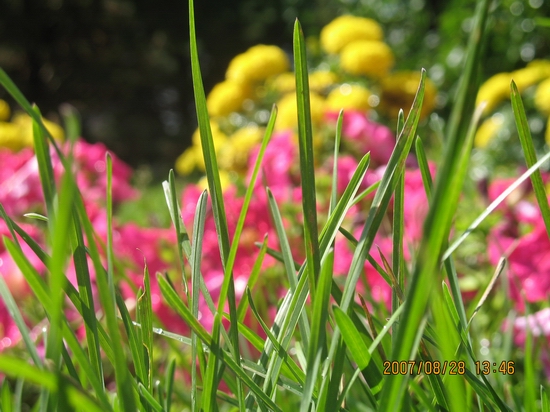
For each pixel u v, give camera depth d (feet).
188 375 1.11
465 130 0.28
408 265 1.07
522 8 5.10
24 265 0.40
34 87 23.49
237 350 0.53
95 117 24.62
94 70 24.06
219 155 3.14
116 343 0.35
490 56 5.24
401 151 0.49
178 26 24.72
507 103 4.66
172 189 0.59
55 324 0.29
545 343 0.93
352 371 0.64
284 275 1.33
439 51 6.02
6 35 22.70
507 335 0.91
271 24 24.06
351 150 2.43
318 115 2.60
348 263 1.32
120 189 2.39
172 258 1.58
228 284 0.49
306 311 0.65
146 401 0.54
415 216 1.15
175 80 25.22
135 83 24.86
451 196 0.32
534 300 1.16
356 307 0.70
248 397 0.58
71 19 23.48
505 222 1.53
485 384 0.59
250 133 3.18
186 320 0.47
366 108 3.29
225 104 4.22
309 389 0.40
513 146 4.40
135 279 1.37
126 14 24.26
